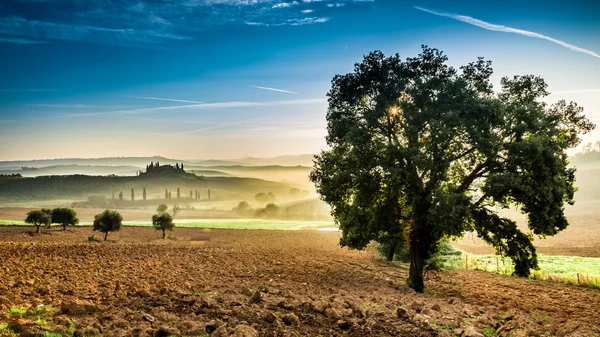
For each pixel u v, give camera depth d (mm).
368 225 29656
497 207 29391
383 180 28375
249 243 80938
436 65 28547
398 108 28719
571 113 28672
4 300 16109
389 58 29078
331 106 31453
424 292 30516
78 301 16016
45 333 11664
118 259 43188
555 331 16000
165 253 53062
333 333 13883
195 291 20469
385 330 14211
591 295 31141
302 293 22500
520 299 28734
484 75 29312
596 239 88188
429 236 30688
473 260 52438
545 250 75688
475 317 17812
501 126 27344
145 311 16000
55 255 44281
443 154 27797
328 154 32500
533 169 26125
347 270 43344
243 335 12242
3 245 52844
